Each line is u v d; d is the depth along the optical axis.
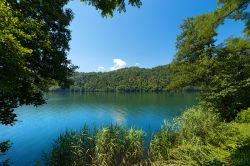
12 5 7.75
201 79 25.98
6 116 8.52
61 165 8.71
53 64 9.60
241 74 14.36
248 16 9.54
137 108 44.31
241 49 18.73
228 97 13.97
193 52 29.52
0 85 5.64
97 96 89.94
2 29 5.84
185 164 8.01
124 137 9.72
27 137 21.38
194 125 11.25
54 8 9.21
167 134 10.39
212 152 8.32
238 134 9.97
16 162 14.20
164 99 65.12
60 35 10.27
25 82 7.83
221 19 9.67
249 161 6.29
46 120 31.78
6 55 5.62
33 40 7.74
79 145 9.06
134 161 9.48
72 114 38.03
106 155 9.09
